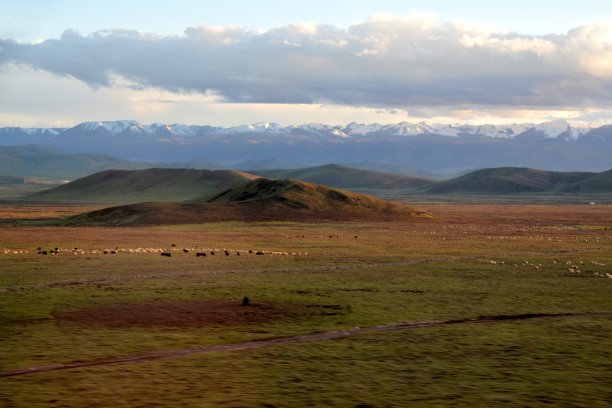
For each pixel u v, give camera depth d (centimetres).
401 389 3381
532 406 3102
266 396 3209
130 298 6319
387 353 4228
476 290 7262
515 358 4109
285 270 9138
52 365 3800
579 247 13512
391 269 9375
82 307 5797
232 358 4047
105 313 5528
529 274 8869
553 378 3631
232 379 3534
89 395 3167
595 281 8138
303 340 4628
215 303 6078
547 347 4428
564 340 4656
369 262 10344
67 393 3194
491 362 4003
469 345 4481
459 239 15538
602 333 4922
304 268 9425
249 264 9800
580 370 3816
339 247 13225
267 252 11862
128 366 3797
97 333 4750
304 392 3294
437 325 5231
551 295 6919
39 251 11344
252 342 4553
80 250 11719
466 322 5378
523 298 6706
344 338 4703
